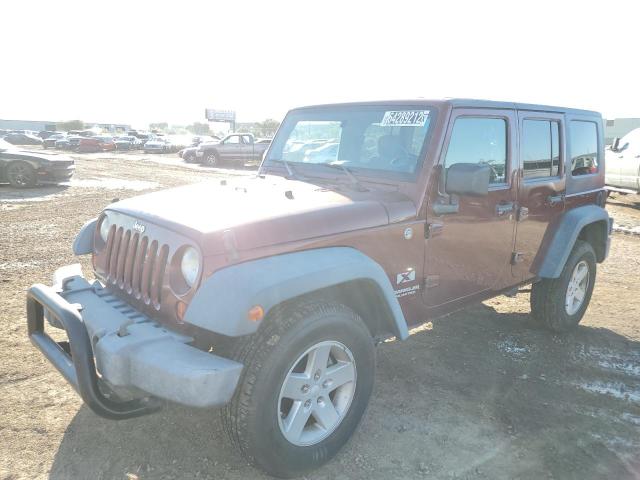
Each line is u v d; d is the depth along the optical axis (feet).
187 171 71.56
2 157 46.39
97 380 7.96
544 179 13.98
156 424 10.56
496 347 14.89
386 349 14.53
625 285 21.48
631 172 41.91
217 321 7.55
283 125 13.92
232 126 170.09
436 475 9.29
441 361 13.85
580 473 9.46
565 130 14.73
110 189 47.62
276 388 8.16
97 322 8.70
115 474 9.07
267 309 7.83
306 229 8.94
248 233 8.34
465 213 11.50
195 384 7.31
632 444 10.39
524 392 12.33
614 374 13.42
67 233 28.09
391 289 9.68
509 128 12.52
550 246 14.47
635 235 31.68
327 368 9.14
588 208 15.71
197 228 8.25
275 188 11.00
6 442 9.83
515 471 9.46
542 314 15.49
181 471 9.18
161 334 8.13
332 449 9.27
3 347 13.73
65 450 9.68
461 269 11.81
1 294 17.92
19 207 36.22
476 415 11.26
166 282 8.53
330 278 8.59
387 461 9.62
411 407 11.51
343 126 12.30
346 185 11.23
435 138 10.64
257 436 8.13
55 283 10.41
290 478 8.99
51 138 152.56
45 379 12.21
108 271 10.29
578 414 11.44
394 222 10.14
